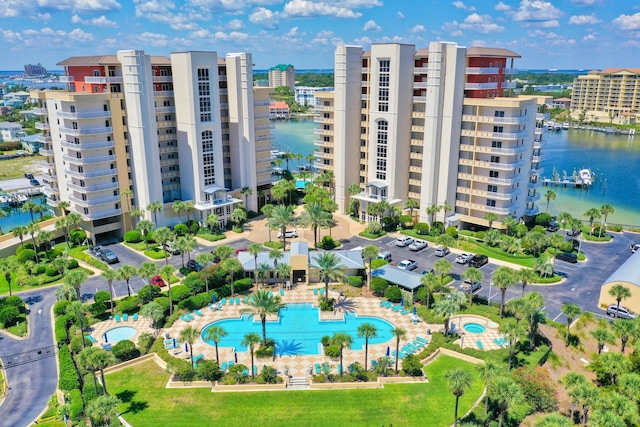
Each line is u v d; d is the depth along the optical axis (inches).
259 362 2561.5
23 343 2778.1
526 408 2161.7
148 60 4072.3
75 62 4207.7
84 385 2370.8
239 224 4544.8
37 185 6673.2
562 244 3796.8
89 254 3978.8
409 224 4586.6
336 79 4687.5
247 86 4623.5
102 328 2893.7
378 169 4655.5
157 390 2331.4
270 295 2815.0
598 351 2596.0
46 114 4500.5
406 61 4335.6
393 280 3287.4
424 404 2228.1
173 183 4626.0
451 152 4318.4
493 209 4261.8
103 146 4099.4
